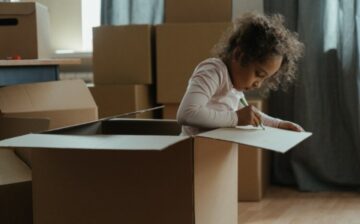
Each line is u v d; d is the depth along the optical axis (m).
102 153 1.03
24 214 1.35
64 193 1.07
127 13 2.96
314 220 2.22
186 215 1.00
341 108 2.66
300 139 1.08
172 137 0.97
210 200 1.08
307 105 2.65
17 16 2.32
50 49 2.52
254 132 1.08
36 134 1.02
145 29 2.56
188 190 0.99
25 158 1.54
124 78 2.60
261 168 2.57
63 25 3.29
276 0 2.69
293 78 2.56
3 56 2.33
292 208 2.41
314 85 2.64
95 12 3.28
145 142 0.92
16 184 1.33
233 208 1.25
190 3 2.62
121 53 2.60
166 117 2.57
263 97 2.73
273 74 1.39
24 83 1.96
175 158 0.99
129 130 1.45
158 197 1.01
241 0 2.91
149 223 1.02
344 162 2.70
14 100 1.76
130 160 1.02
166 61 2.53
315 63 2.63
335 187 2.74
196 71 1.31
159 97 2.55
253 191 2.54
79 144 0.92
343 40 2.57
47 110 1.72
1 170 1.45
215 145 1.10
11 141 0.95
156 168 1.00
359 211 2.35
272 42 1.30
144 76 2.58
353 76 2.57
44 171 1.09
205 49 2.49
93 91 2.55
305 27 2.61
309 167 2.74
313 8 2.60
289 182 2.85
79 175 1.05
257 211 2.37
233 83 1.35
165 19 2.67
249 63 1.29
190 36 2.50
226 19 2.59
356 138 2.63
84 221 1.06
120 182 1.03
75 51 3.24
